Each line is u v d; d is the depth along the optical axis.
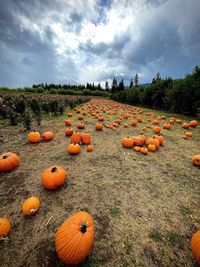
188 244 1.99
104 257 1.80
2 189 2.81
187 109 12.83
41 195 2.69
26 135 5.66
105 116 10.45
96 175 3.34
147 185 3.11
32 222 2.18
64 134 5.98
